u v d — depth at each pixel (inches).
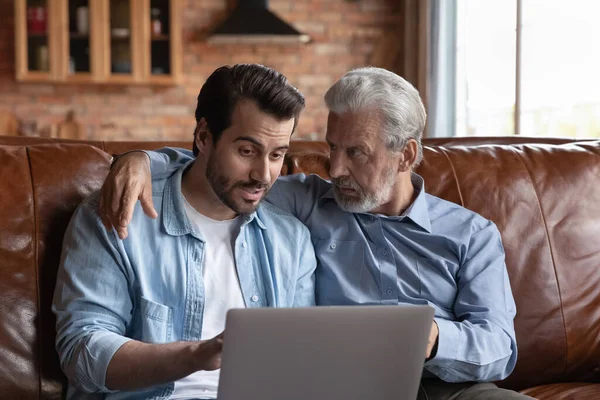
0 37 225.1
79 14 218.5
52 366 65.4
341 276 72.7
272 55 236.1
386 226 74.5
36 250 66.3
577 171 84.7
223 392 47.7
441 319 67.6
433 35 206.5
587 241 82.2
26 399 63.9
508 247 80.0
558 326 79.0
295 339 47.2
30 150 70.4
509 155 84.9
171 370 55.2
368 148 70.7
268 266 67.9
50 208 67.9
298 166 81.3
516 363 77.9
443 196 80.4
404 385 50.8
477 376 68.4
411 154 73.4
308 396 48.6
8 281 64.9
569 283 80.5
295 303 70.4
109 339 58.1
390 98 70.7
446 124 205.2
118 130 231.6
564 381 80.2
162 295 63.8
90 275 61.6
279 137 63.2
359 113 70.5
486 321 70.3
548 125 168.2
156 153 67.9
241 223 67.2
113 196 60.1
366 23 237.8
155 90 232.5
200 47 233.9
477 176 82.0
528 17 174.4
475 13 196.9
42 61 218.1
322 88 237.1
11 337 64.0
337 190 73.2
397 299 72.7
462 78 202.1
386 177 72.0
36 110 228.7
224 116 62.7
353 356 48.7
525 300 78.9
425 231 74.8
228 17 225.6
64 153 71.0
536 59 171.9
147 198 61.1
